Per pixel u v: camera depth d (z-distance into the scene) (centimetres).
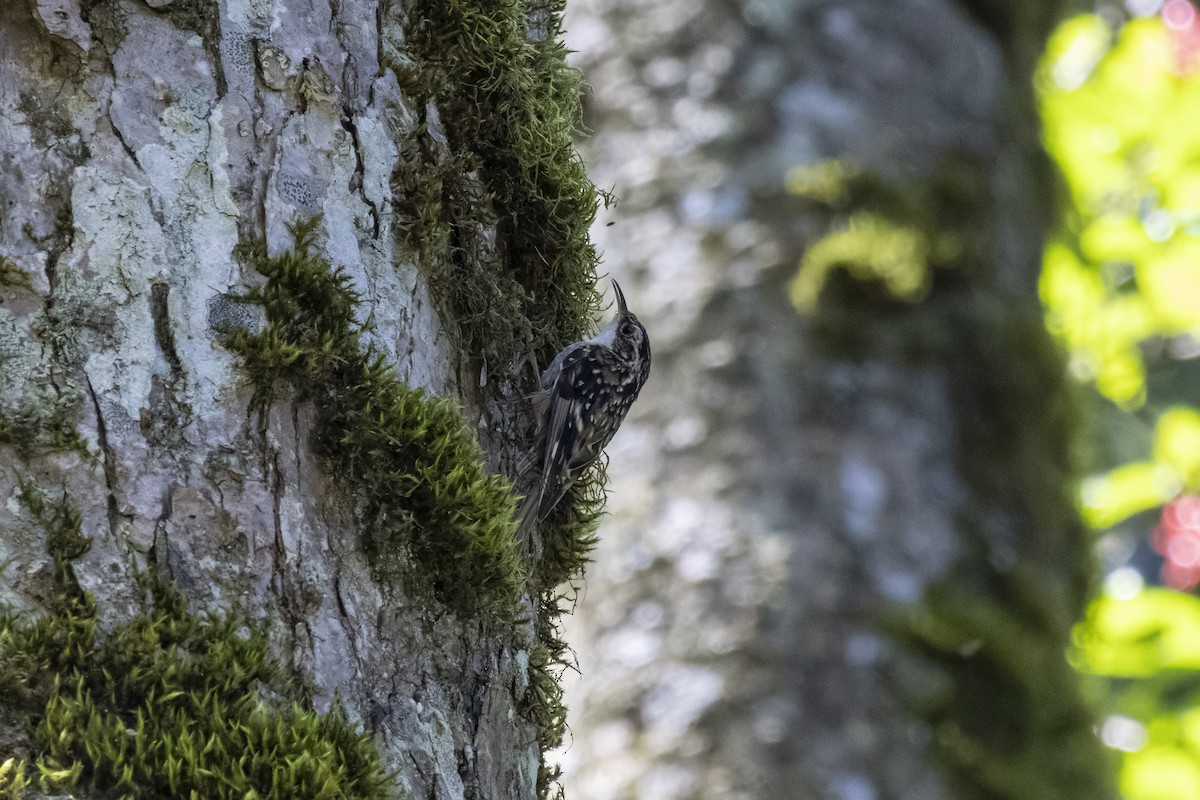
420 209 445
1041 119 1157
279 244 394
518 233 542
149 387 368
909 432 938
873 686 874
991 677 899
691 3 1068
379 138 434
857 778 851
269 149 400
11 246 366
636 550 941
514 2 515
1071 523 1016
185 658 350
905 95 1020
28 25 380
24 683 335
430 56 478
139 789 329
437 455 408
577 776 895
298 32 415
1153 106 1241
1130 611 1073
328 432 393
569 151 564
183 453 367
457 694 414
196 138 390
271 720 348
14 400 357
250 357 380
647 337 859
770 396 948
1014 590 921
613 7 1093
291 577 373
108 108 382
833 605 895
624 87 1064
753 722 867
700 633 902
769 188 995
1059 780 887
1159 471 1183
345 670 377
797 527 913
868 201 975
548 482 559
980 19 1118
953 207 990
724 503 930
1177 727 1075
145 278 374
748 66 1030
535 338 555
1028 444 974
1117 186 1256
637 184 1030
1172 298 1227
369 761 356
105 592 349
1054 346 1038
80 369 363
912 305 970
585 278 587
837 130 995
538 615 566
